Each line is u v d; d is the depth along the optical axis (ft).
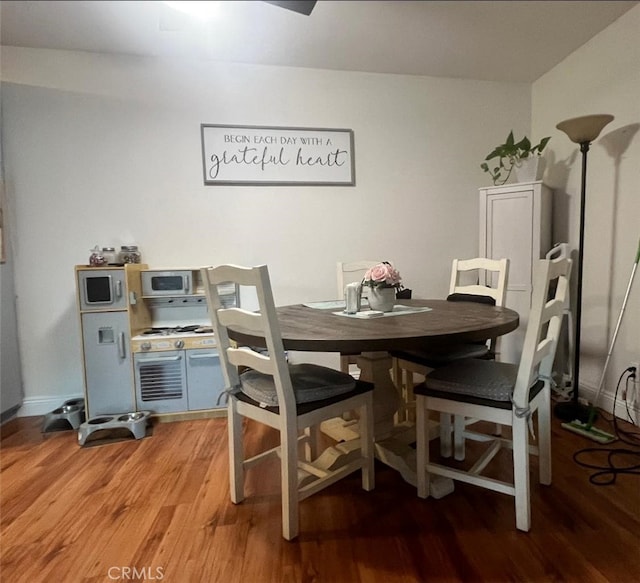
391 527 4.70
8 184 8.42
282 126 9.43
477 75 9.98
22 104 8.39
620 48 7.62
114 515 5.05
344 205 9.86
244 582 3.94
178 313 9.19
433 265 10.37
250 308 9.62
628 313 7.57
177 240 9.20
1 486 5.80
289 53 8.77
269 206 9.52
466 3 7.11
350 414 7.59
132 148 8.89
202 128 9.09
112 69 8.70
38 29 7.71
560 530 4.55
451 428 6.88
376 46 8.52
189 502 5.31
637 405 7.33
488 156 9.47
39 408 8.77
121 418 7.58
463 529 4.63
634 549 4.24
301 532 4.65
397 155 10.02
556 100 9.53
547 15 7.49
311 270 9.81
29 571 4.14
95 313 7.82
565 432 7.11
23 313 8.64
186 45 8.37
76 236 8.79
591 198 8.46
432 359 6.25
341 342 4.16
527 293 8.93
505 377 4.86
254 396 4.85
